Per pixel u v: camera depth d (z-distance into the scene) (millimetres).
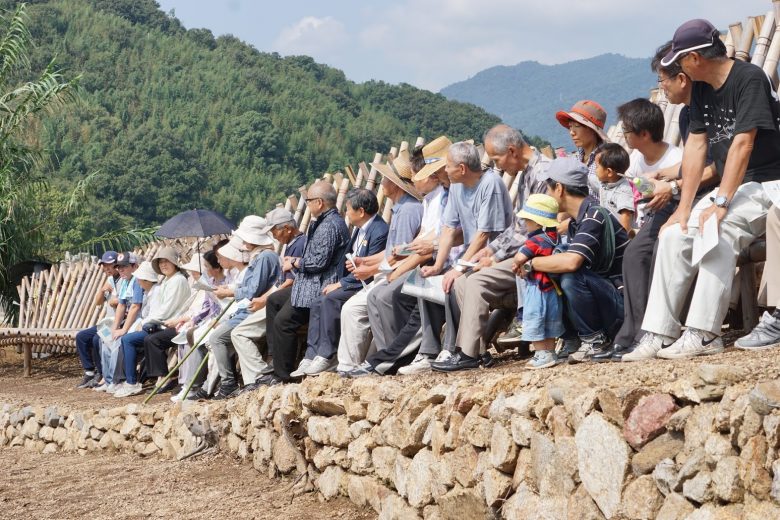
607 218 5266
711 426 3158
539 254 5207
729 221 4523
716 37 4672
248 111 109375
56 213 16297
